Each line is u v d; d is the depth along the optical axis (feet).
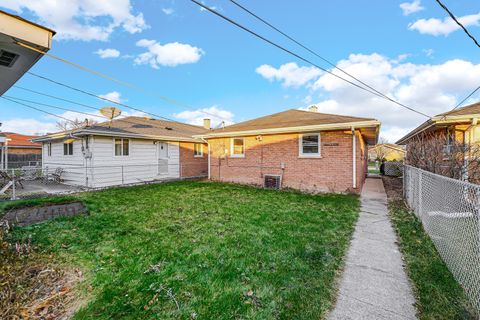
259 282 8.75
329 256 10.98
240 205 21.33
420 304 7.54
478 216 7.28
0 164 60.49
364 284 8.75
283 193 28.14
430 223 13.42
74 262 10.27
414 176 18.90
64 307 7.36
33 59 8.97
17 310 7.07
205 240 12.84
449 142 24.06
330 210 19.77
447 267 9.83
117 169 36.50
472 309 7.22
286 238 13.12
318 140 30.19
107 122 47.26
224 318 6.88
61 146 40.47
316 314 7.08
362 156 37.14
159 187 32.45
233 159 38.01
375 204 22.48
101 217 17.19
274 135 33.55
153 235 13.62
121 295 7.95
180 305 7.44
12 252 10.18
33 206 20.65
